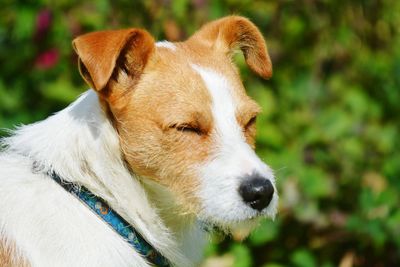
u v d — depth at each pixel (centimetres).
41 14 1048
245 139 673
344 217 1011
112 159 663
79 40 639
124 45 650
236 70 725
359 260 1051
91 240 636
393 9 1237
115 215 665
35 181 652
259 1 1110
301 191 992
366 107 1129
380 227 982
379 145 1094
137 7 1055
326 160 1043
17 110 1059
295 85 1101
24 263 622
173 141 658
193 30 1042
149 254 689
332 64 1182
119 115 666
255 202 638
